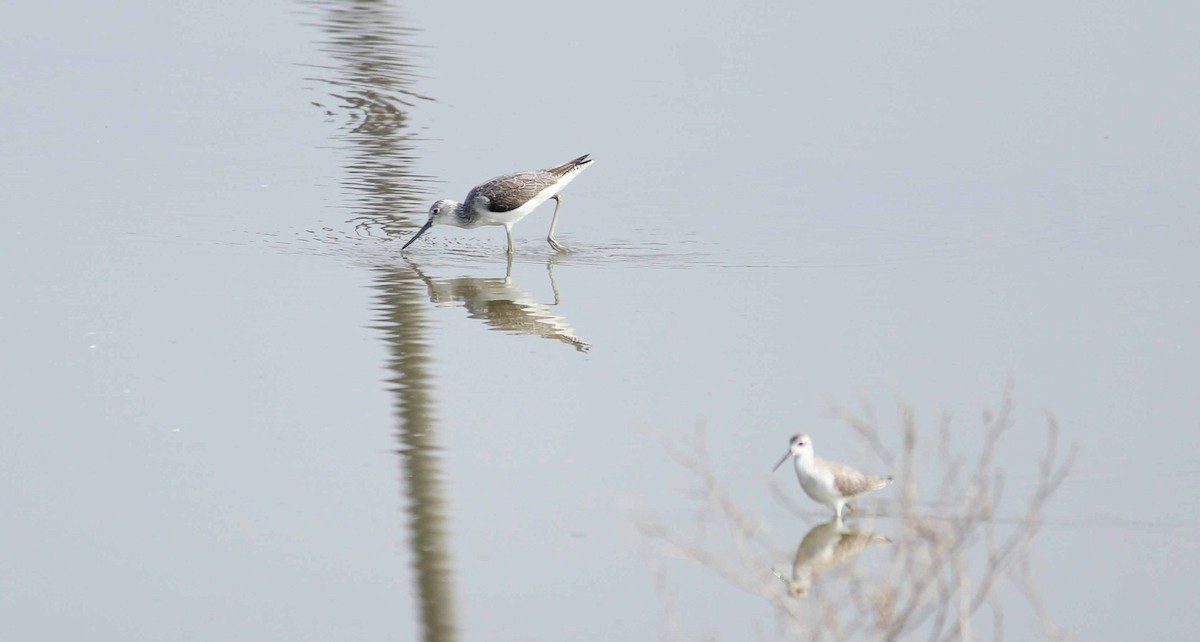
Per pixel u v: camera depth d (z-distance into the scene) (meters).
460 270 18.98
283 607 10.70
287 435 13.52
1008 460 13.09
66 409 13.93
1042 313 17.41
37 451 13.05
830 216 21.75
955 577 9.35
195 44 31.73
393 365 15.28
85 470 12.74
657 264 19.39
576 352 15.88
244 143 24.78
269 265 18.70
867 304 17.73
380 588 10.98
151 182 22.25
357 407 14.16
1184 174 24.14
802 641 9.33
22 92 27.09
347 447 13.30
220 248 19.31
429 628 10.43
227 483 12.59
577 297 17.92
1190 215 21.89
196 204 21.27
